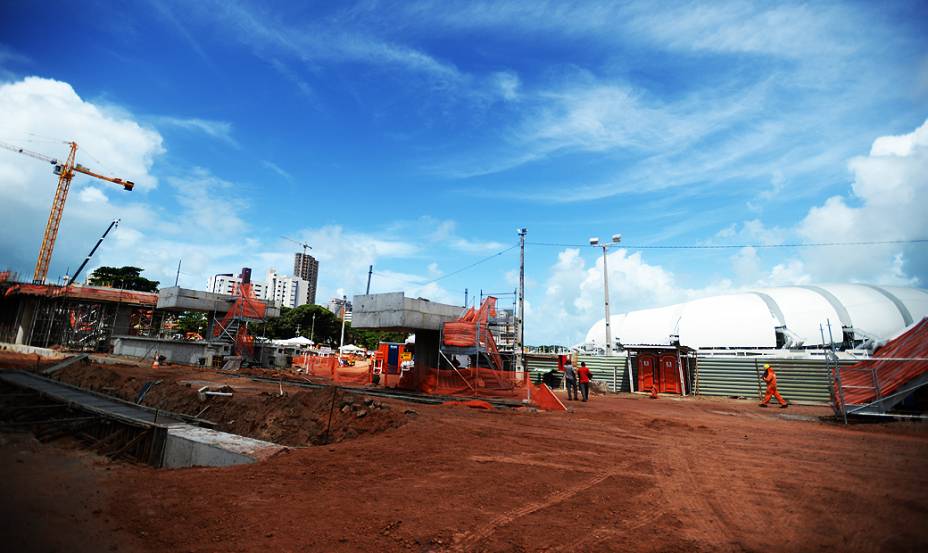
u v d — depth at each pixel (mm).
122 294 51875
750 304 53344
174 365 39000
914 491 6828
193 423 14945
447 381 23797
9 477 6629
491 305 28734
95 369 27438
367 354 72375
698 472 7926
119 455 11742
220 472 7473
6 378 25156
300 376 35562
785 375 25719
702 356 29516
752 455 9352
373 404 13516
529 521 5422
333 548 4566
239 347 42375
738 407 21031
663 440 11008
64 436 14922
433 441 10164
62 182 82438
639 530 5203
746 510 5949
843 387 15219
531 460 8633
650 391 30719
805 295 54562
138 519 5270
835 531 5215
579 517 5598
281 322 90500
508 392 21781
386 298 26047
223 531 4965
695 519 5594
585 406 19672
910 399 15719
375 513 5598
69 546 4414
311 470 7602
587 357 35156
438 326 26484
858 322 49906
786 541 4922
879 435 12039
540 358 36469
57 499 5789
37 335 51250
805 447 10242
